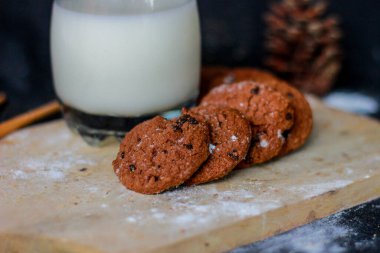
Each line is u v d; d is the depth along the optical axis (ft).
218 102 1.56
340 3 2.28
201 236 1.30
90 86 1.54
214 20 2.31
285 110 1.53
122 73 1.52
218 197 1.41
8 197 1.42
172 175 1.39
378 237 1.39
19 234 1.31
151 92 1.54
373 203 1.50
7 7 2.28
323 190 1.44
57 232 1.31
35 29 2.28
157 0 1.52
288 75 2.13
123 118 1.56
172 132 1.42
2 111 1.81
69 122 1.64
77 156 1.58
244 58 2.22
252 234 1.36
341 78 2.21
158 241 1.28
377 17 2.25
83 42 1.51
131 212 1.36
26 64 2.20
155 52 1.51
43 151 1.60
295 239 1.38
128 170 1.44
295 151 1.61
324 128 1.71
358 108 2.05
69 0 1.55
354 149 1.61
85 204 1.40
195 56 1.59
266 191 1.44
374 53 2.26
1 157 1.57
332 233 1.40
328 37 2.08
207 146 1.42
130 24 1.49
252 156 1.51
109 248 1.26
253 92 1.55
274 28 2.10
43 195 1.43
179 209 1.37
